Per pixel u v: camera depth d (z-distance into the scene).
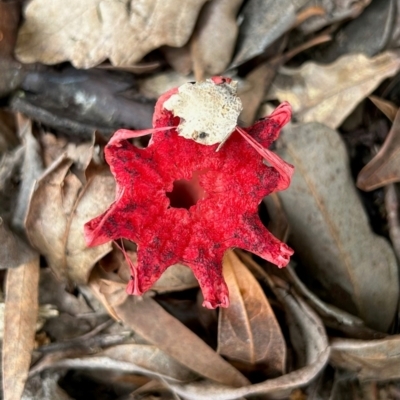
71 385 0.46
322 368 0.44
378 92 0.47
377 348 0.44
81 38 0.44
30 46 0.44
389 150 0.46
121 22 0.44
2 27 0.43
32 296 0.44
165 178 0.39
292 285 0.46
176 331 0.45
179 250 0.39
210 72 0.45
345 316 0.46
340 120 0.46
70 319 0.46
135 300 0.45
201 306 0.46
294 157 0.46
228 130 0.39
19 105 0.45
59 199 0.44
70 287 0.45
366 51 0.46
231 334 0.44
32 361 0.45
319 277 0.47
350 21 0.47
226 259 0.44
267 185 0.40
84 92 0.45
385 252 0.47
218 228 0.40
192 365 0.44
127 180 0.39
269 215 0.46
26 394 0.45
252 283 0.44
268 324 0.44
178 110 0.38
